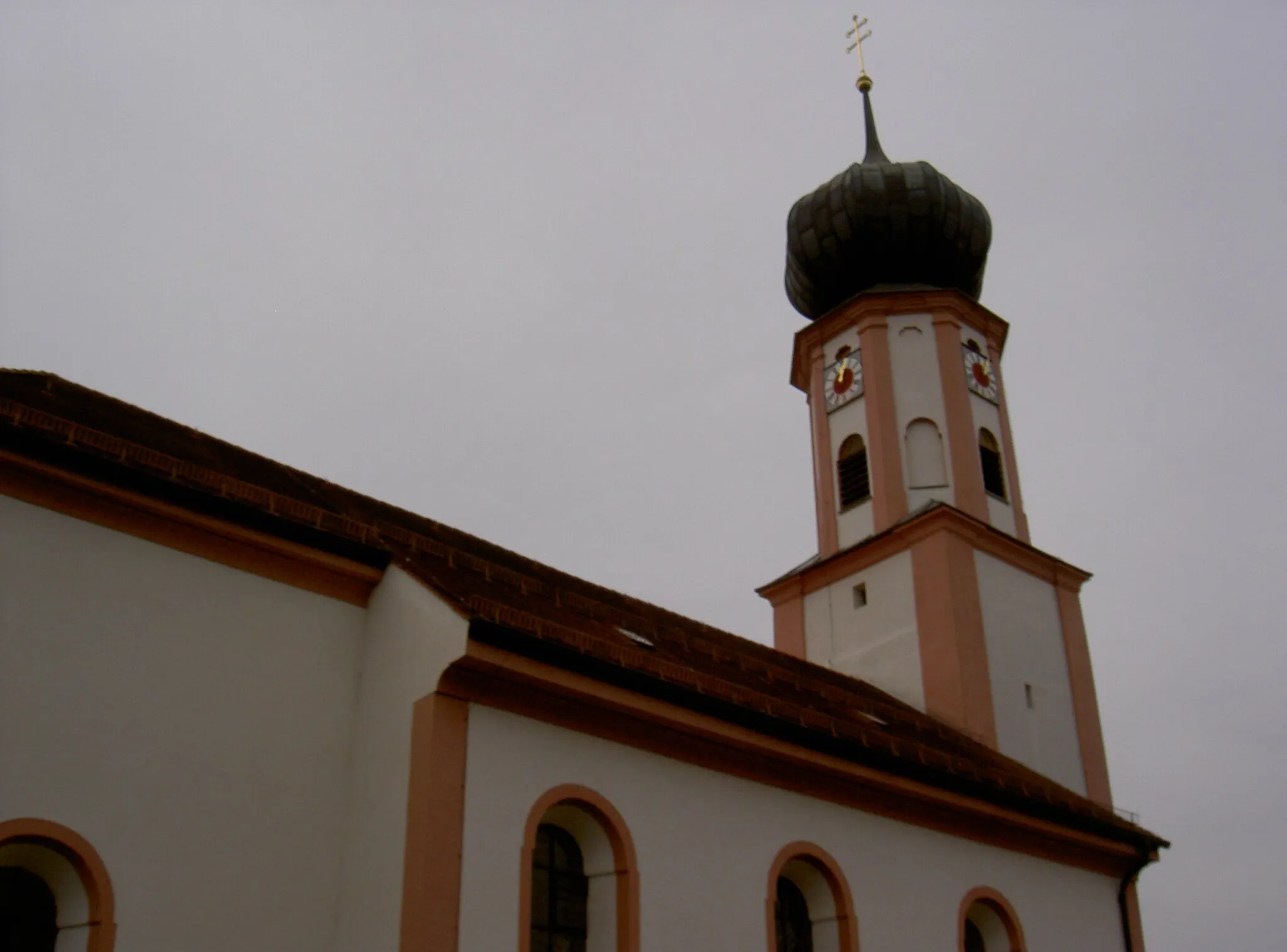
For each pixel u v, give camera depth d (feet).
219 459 56.65
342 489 64.69
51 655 41.27
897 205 101.09
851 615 92.02
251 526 47.65
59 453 42.88
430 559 57.82
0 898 39.68
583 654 48.03
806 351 102.99
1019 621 89.30
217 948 41.96
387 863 43.88
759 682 66.28
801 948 56.85
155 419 57.88
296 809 45.68
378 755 46.55
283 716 46.57
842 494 96.48
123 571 43.98
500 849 44.57
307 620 48.73
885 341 97.55
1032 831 69.05
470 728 45.44
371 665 48.98
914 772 61.87
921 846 62.64
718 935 50.75
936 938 60.90
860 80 112.37
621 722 50.31
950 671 83.25
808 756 56.65
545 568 72.23
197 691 44.52
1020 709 85.46
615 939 47.70
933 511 87.25
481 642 45.19
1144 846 76.13
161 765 42.73
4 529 41.57
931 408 94.84
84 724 41.29
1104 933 72.13
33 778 39.60
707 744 53.52
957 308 98.48
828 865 56.95
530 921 45.80
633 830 49.24
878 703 79.51
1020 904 67.00
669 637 68.69
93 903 39.68
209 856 42.78
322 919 44.80
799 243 104.63
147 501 44.86
